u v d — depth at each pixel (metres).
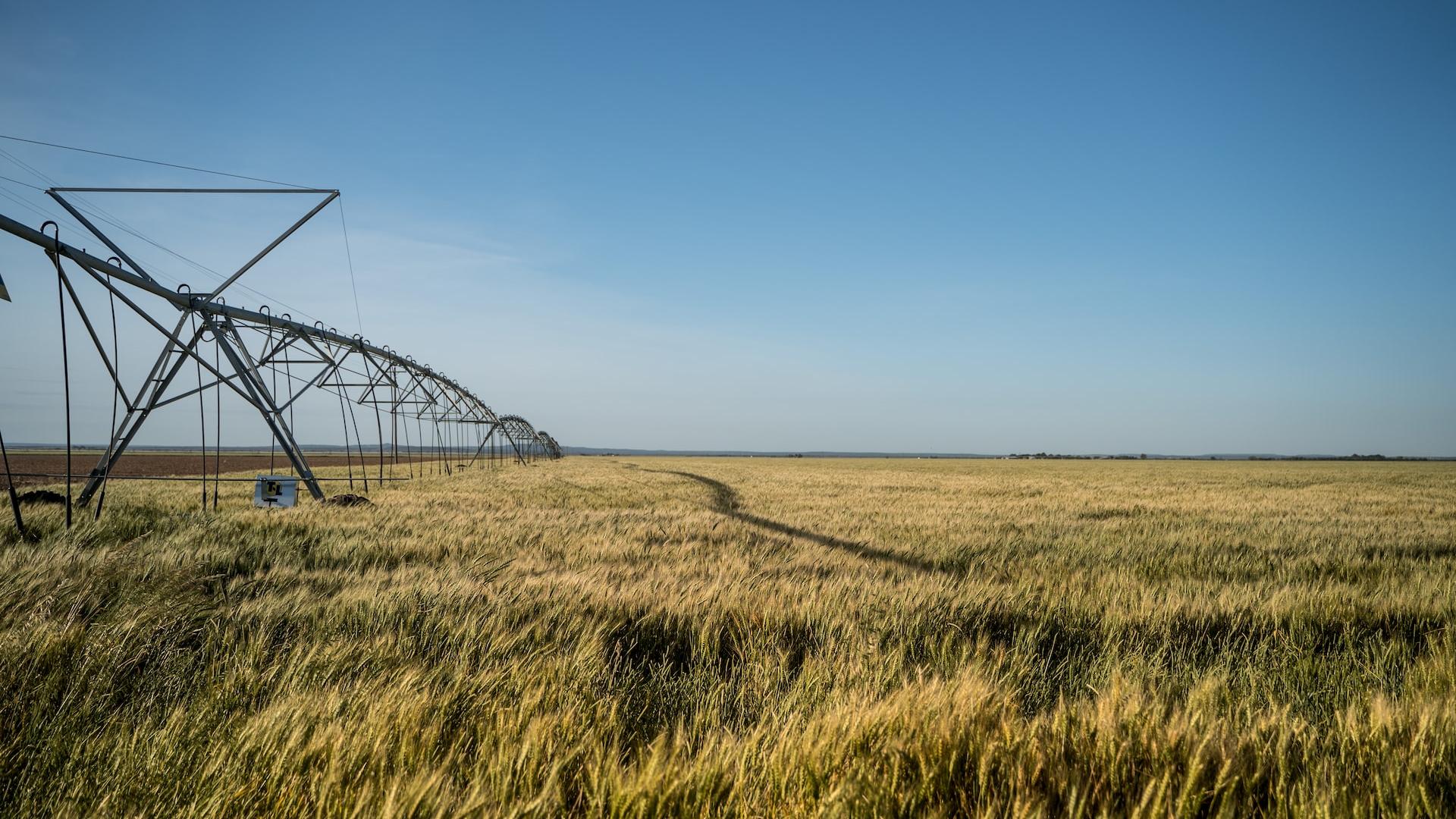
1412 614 6.08
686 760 2.80
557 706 3.46
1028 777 2.61
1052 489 29.95
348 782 2.58
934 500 22.67
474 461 51.56
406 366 26.30
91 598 5.04
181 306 13.18
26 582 5.25
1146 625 5.48
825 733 2.88
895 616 5.29
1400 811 2.47
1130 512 18.50
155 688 3.68
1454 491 31.95
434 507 15.48
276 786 2.57
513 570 7.43
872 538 11.78
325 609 5.14
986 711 3.17
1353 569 9.01
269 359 16.30
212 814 2.44
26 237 8.95
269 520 11.12
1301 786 2.58
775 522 14.59
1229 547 11.28
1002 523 14.67
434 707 3.33
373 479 27.72
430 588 5.82
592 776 2.62
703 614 5.40
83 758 2.87
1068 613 5.78
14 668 3.63
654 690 4.10
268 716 2.98
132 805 2.53
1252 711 3.56
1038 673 4.46
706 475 43.84
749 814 2.46
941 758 2.70
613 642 4.96
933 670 4.23
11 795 2.71
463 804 2.42
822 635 5.02
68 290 9.78
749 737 3.06
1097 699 3.60
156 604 4.81
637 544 10.00
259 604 5.14
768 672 4.20
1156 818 2.31
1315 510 19.70
